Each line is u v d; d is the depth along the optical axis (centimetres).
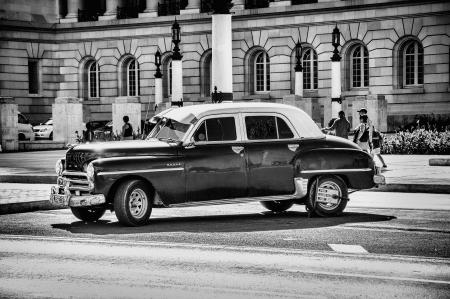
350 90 5828
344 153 1662
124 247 1305
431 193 2145
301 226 1527
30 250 1280
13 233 1470
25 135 5559
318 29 5875
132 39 6600
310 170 1636
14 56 6600
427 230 1455
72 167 1591
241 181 1599
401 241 1341
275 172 1620
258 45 6134
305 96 5941
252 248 1286
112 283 1038
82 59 6806
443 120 5200
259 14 6081
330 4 5791
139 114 4869
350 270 1112
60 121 4931
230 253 1244
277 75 6066
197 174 1572
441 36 5441
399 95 5600
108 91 6719
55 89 6850
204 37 6325
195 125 1585
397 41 5612
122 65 6694
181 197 1566
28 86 6688
